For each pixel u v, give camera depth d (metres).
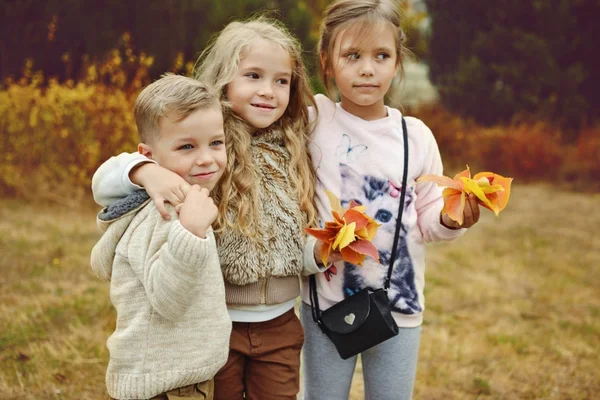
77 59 7.87
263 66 2.01
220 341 1.79
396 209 2.15
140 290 1.76
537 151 9.98
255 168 2.02
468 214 1.93
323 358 2.21
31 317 3.67
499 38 10.25
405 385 2.21
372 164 2.16
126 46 7.61
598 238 6.54
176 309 1.67
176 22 7.86
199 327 1.77
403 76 2.37
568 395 3.16
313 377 2.24
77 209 6.69
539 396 3.14
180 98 1.75
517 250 6.00
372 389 2.24
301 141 2.16
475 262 5.55
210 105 1.78
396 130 2.20
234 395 2.05
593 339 3.88
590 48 10.03
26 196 6.91
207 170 1.80
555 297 4.65
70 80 7.18
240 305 2.00
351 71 2.11
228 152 1.99
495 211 1.83
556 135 10.28
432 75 11.38
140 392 1.74
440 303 4.43
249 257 1.94
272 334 2.05
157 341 1.75
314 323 2.21
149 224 1.74
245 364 2.10
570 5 9.90
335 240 1.85
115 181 1.79
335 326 2.09
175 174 1.76
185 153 1.78
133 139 7.00
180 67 7.45
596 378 3.34
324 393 2.23
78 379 3.03
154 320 1.75
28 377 3.00
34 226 5.86
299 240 2.04
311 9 10.38
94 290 4.21
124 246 1.77
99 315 3.78
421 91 12.95
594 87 10.26
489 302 4.51
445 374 3.33
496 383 3.25
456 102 10.77
